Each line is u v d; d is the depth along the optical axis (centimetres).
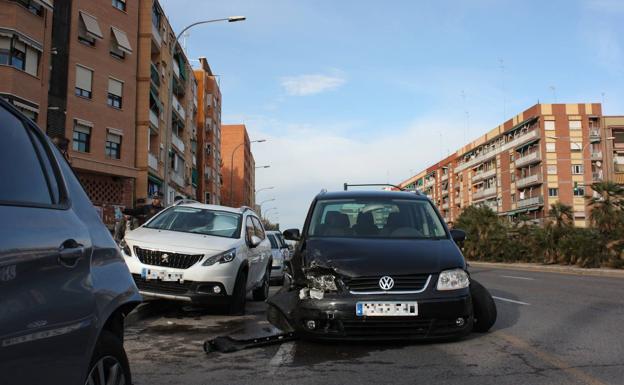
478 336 642
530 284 1449
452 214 10581
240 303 876
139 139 3422
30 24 2559
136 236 871
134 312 803
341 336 546
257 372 494
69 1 2911
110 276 325
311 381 463
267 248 1166
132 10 3362
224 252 846
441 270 567
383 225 689
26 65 2567
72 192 332
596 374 479
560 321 766
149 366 521
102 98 3097
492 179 8600
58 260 269
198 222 987
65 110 2848
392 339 550
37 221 267
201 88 6544
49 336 250
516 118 7656
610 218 2431
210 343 595
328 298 552
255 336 630
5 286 224
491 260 3594
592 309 902
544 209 6906
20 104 2494
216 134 7175
